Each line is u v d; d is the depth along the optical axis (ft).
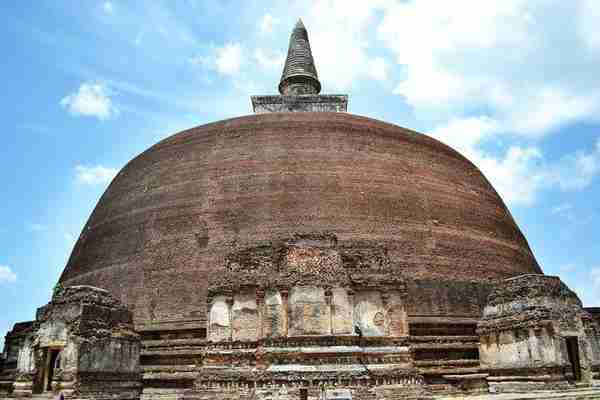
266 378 75.05
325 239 84.79
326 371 75.10
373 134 131.54
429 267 113.80
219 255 110.73
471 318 111.45
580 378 99.04
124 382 91.15
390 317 83.41
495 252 125.70
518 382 96.12
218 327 85.15
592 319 104.53
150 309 108.88
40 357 89.15
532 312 96.99
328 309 80.02
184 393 81.30
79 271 127.54
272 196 116.57
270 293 81.82
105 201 138.62
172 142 137.39
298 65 173.37
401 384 78.43
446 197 127.54
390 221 116.37
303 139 126.72
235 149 126.72
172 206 120.98
